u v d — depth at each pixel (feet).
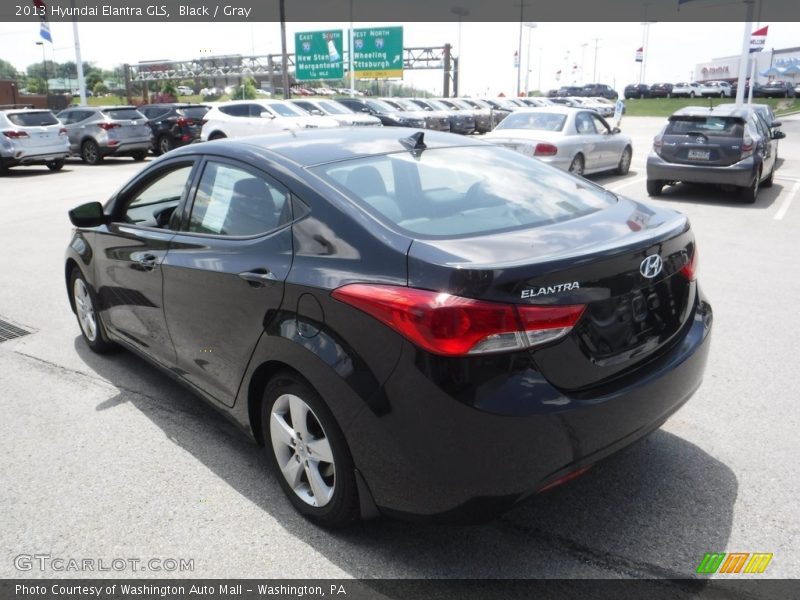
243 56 154.61
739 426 11.80
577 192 10.55
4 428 12.26
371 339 7.69
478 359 7.16
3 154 57.62
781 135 40.81
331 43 129.08
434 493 7.59
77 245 14.94
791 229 29.22
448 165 10.44
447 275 7.27
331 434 8.38
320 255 8.55
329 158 9.89
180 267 10.81
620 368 8.11
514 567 8.33
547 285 7.33
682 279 9.14
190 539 9.04
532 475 7.48
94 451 11.39
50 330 17.70
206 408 13.00
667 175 37.55
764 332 16.55
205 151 11.31
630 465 10.57
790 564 8.32
